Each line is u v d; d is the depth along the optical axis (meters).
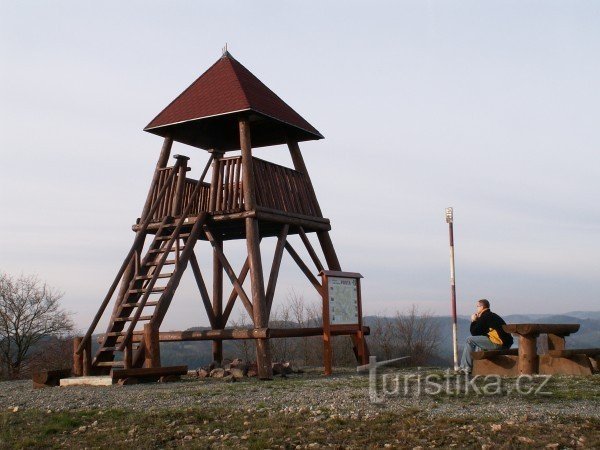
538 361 13.95
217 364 18.31
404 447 8.58
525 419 9.55
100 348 16.77
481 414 9.95
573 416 9.68
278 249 18.28
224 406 11.16
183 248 17.44
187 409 10.93
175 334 17.39
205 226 18.58
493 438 8.80
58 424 10.44
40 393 13.73
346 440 8.99
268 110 18.36
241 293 17.53
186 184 19.22
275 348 27.06
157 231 18.56
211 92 18.78
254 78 19.91
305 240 19.39
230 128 20.33
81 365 16.75
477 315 14.98
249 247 17.17
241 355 28.61
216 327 20.48
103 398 12.43
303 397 11.66
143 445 9.23
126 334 16.17
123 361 16.28
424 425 9.46
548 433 8.94
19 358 41.03
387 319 27.92
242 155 17.86
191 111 18.39
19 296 41.19
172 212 18.77
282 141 21.22
